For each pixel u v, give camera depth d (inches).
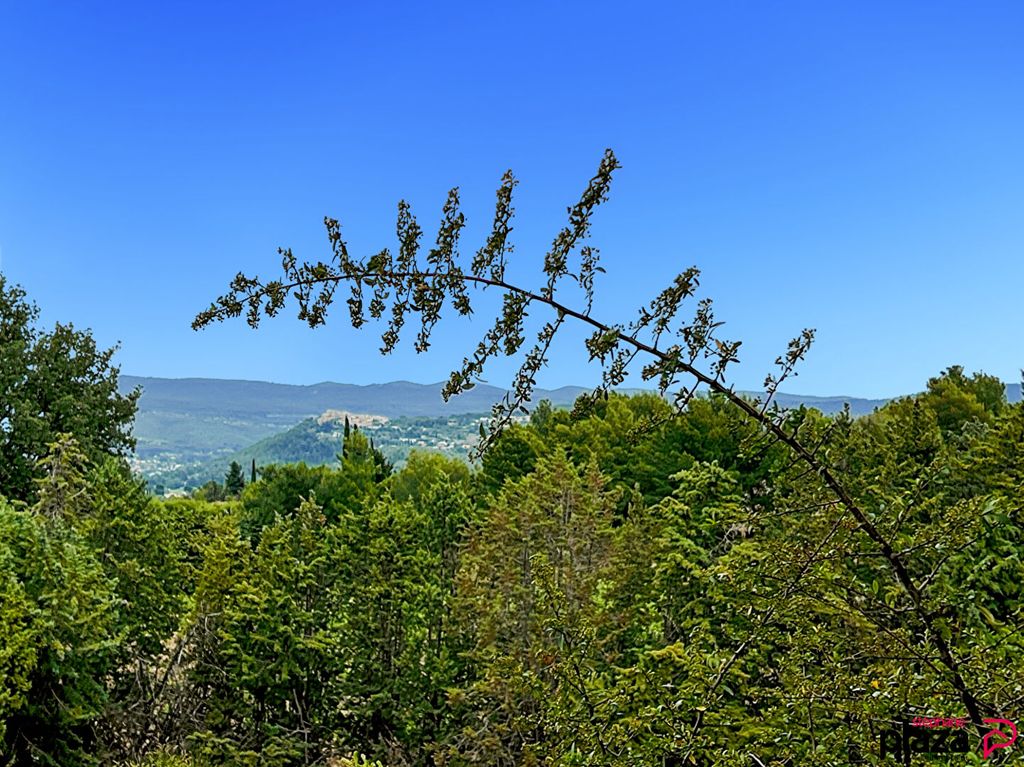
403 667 545.0
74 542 512.7
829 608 117.2
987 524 111.1
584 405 97.4
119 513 580.1
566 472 663.1
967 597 130.4
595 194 95.3
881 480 261.9
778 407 101.0
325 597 590.2
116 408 1299.2
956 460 260.2
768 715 127.0
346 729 558.3
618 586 481.7
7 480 1133.7
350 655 563.5
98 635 475.2
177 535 716.0
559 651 229.9
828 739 120.4
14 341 1217.4
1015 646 119.8
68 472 558.3
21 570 448.8
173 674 547.5
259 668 535.5
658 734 140.6
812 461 104.0
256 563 581.6
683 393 95.0
